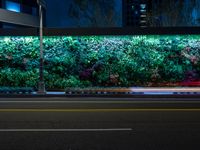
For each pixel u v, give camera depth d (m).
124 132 8.64
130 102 16.58
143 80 25.28
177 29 24.25
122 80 25.31
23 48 25.53
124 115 11.66
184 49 25.14
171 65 25.20
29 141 7.61
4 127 9.32
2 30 24.88
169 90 21.80
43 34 24.69
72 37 25.47
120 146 7.15
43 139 7.80
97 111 12.77
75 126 9.46
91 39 25.39
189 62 25.12
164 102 16.55
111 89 21.67
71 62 25.39
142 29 24.36
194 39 25.09
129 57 25.33
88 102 16.58
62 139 7.81
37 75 25.36
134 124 9.81
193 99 18.52
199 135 8.30
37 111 12.77
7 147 7.05
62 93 21.59
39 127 9.30
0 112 12.49
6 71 25.44
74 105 15.06
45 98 19.33
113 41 25.34
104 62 25.39
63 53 25.45
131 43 25.30
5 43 25.53
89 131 8.74
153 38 25.17
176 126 9.52
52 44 25.47
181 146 7.16
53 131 8.74
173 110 13.06
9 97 20.14
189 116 11.41
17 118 10.97
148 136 8.16
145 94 20.42
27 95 20.41
